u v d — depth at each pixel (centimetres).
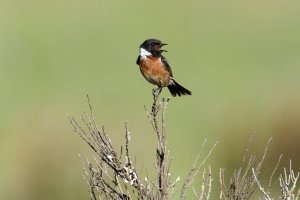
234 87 2236
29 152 1862
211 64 2411
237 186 714
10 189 1786
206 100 2161
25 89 2259
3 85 2292
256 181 783
